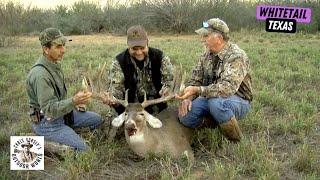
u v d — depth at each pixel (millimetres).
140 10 8859
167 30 8602
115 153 2715
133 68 2930
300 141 2947
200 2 8789
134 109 2596
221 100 2730
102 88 2854
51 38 2586
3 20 8797
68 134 2689
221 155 2699
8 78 4535
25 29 8781
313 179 2363
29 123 3178
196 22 8547
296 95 3916
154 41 7320
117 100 2684
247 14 8891
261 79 4418
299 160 2549
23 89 4074
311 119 3213
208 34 2740
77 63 5316
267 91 3932
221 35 2740
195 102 2881
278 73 4633
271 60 5328
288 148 2861
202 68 2930
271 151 2773
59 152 2682
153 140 2652
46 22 8898
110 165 2621
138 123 2549
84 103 2572
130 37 2801
